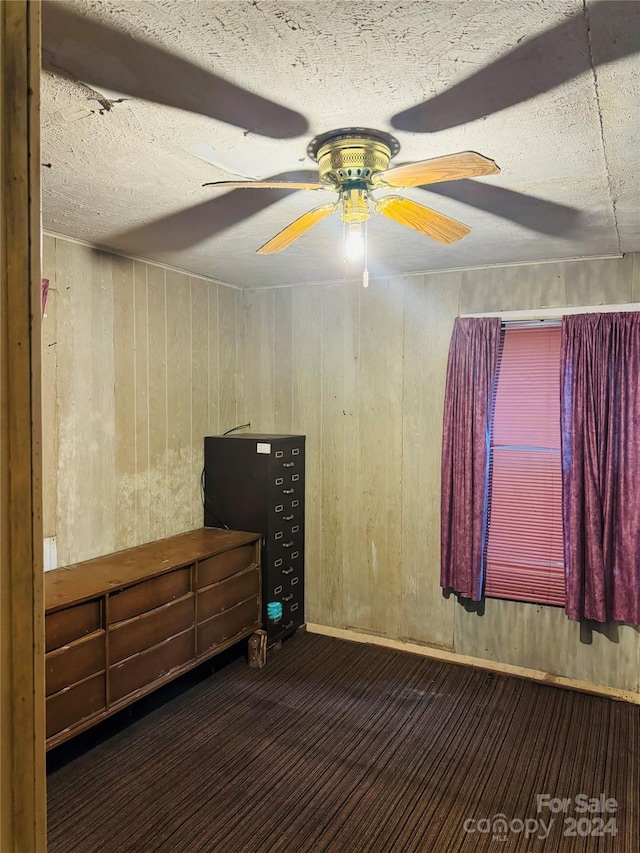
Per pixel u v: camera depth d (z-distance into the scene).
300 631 3.94
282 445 3.67
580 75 1.37
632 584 2.97
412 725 2.82
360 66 1.33
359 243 1.79
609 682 3.14
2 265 0.56
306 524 3.97
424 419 3.56
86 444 2.97
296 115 1.56
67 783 2.36
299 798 2.30
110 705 2.53
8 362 0.56
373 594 3.76
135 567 2.83
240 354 4.11
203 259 3.26
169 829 2.12
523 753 2.60
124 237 2.81
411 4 1.12
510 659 3.38
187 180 2.04
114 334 3.12
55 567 2.81
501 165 1.88
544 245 2.90
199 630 3.05
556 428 3.21
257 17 1.15
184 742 2.66
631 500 2.96
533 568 3.27
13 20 0.56
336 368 3.83
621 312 3.00
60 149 1.77
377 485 3.72
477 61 1.31
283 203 2.29
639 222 2.50
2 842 0.57
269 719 2.86
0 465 0.56
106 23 1.18
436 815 2.21
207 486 3.76
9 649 0.57
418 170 1.50
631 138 1.68
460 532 3.35
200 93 1.45
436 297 3.50
